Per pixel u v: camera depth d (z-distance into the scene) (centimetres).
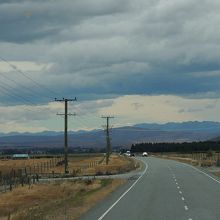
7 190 6588
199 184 6825
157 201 4341
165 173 9975
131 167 12112
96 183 7262
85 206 3903
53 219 2986
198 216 3122
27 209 4022
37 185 7269
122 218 3042
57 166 14175
